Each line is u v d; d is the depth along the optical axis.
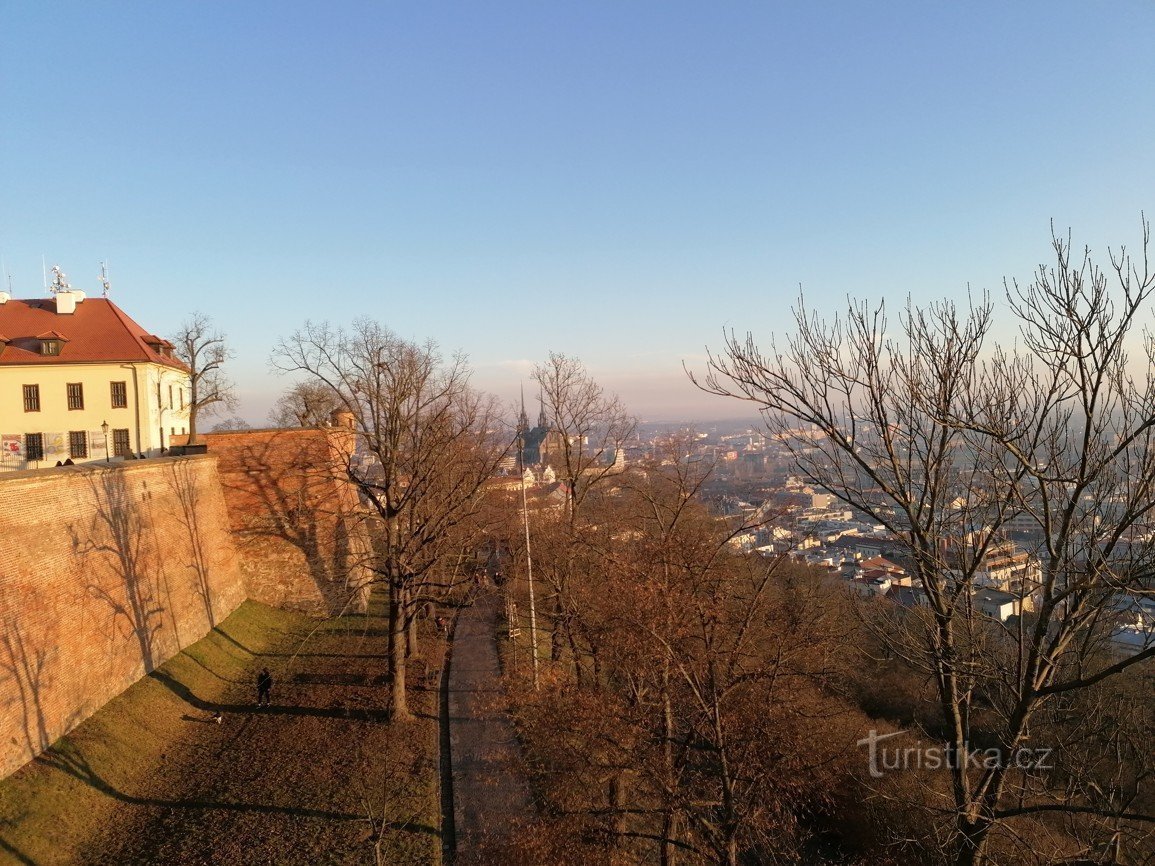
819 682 21.48
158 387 41.69
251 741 22.88
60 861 15.86
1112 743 14.05
